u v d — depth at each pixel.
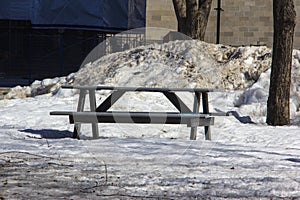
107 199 7.79
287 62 17.59
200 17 27.52
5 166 10.14
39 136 14.38
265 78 23.36
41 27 30.30
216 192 8.39
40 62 34.16
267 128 16.53
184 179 9.25
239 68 24.88
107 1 30.53
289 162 11.12
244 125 17.02
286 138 14.77
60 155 11.34
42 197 7.85
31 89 25.30
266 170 10.22
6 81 31.31
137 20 31.66
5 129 15.55
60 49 31.50
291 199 8.11
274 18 17.55
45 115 18.16
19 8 30.14
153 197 7.97
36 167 10.09
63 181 8.98
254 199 8.03
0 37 34.28
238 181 9.18
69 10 30.23
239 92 22.09
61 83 25.06
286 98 17.64
